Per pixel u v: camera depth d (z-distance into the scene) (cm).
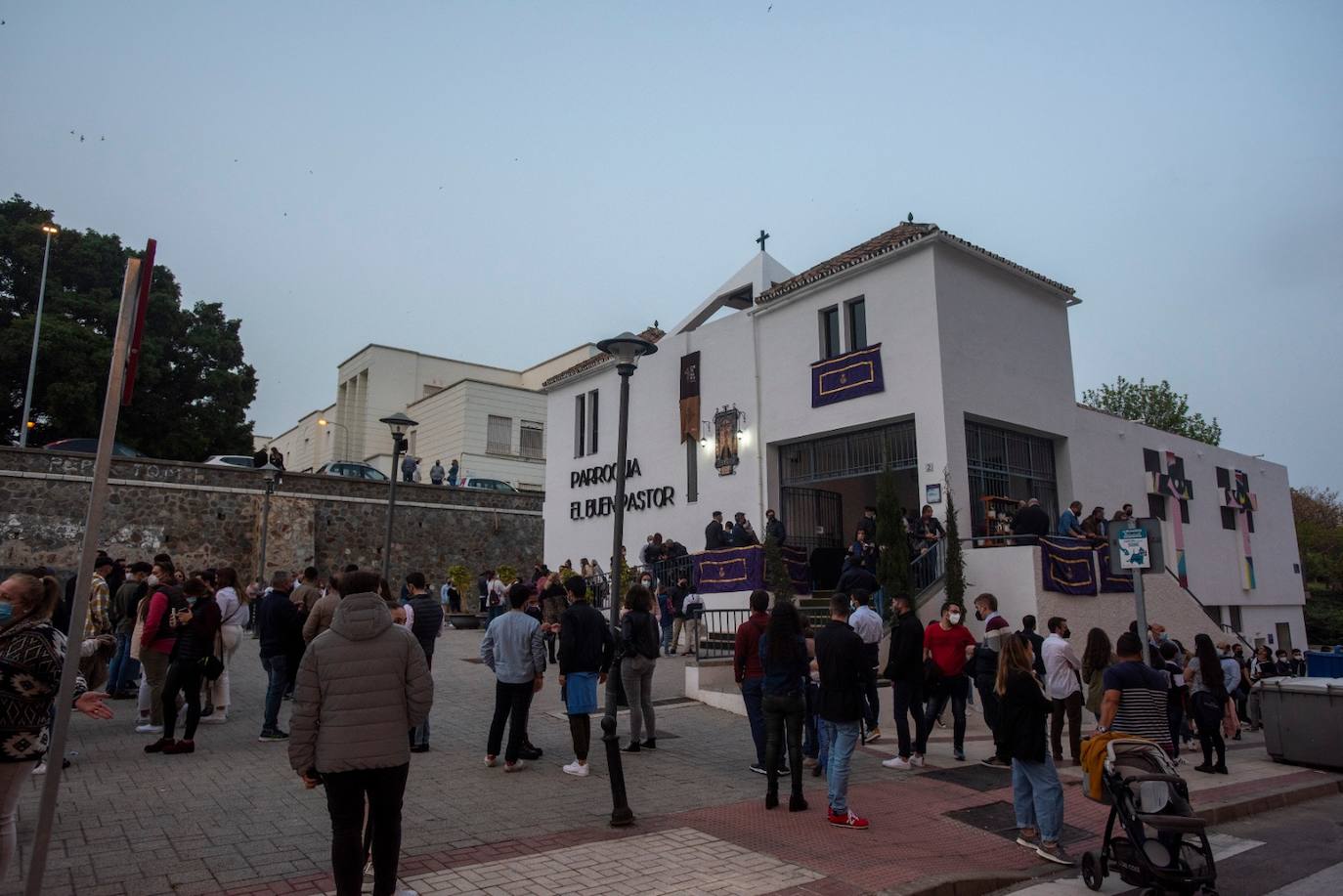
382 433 4200
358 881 450
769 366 1998
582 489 2511
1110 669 784
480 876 559
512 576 2295
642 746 988
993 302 1839
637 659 977
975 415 1731
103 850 579
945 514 1619
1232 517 2755
